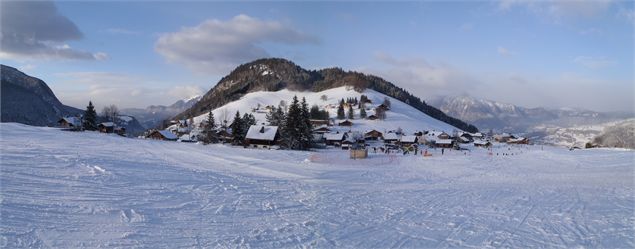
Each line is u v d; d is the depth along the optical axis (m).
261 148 82.12
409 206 20.64
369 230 15.10
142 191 20.50
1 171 22.66
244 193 22.45
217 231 13.84
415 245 13.31
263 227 14.77
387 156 71.12
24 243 11.08
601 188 29.28
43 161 29.25
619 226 16.36
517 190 27.83
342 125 159.75
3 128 73.38
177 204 17.97
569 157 74.25
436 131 163.00
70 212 14.77
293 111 83.38
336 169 42.56
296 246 12.62
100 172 26.02
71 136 69.31
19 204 15.08
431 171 44.31
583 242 13.94
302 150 81.12
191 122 173.75
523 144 158.00
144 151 51.66
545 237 14.58
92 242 11.69
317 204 20.23
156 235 12.86
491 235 14.79
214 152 58.75
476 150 107.56
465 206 21.00
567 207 20.89
